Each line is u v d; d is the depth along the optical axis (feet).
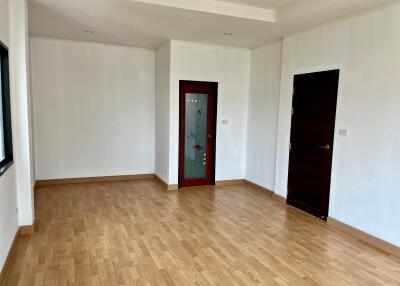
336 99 12.85
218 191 18.25
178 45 17.38
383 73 10.94
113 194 17.06
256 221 13.52
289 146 15.71
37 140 18.04
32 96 17.57
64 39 17.90
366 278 9.10
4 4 9.75
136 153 20.54
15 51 10.64
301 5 12.07
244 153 20.06
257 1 12.46
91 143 19.31
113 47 19.15
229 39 16.81
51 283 8.39
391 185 10.73
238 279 8.82
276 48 16.92
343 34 12.45
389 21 10.69
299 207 15.17
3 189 8.83
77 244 10.79
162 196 16.93
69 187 18.29
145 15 12.94
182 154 18.60
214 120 19.15
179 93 17.94
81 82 18.66
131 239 11.32
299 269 9.51
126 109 19.94
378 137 11.16
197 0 12.17
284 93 15.87
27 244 10.67
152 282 8.55
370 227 11.50
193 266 9.49
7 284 8.30
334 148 13.00
